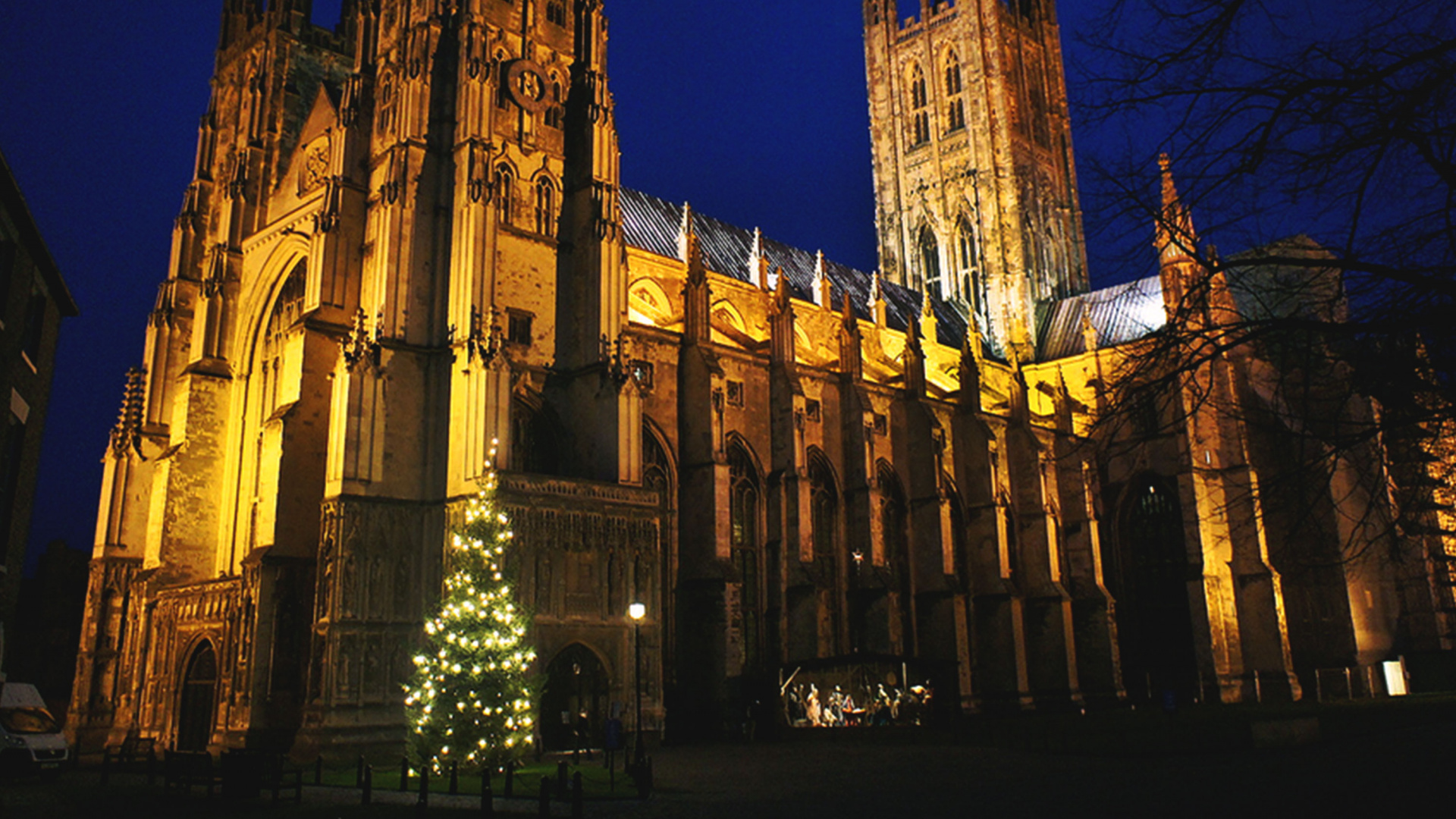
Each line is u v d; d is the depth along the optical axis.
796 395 69.25
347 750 44.62
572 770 39.22
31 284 35.22
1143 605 87.12
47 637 93.12
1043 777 34.31
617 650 51.03
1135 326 101.94
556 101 60.59
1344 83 13.41
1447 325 13.64
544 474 52.72
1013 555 84.75
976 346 99.06
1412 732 45.62
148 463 65.50
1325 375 16.09
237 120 71.94
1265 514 17.23
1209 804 26.44
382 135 56.84
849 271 104.44
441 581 48.41
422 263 53.56
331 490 48.59
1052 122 122.12
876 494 72.62
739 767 40.75
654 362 63.78
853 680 64.00
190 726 55.88
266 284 62.84
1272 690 78.19
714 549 60.84
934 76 122.00
